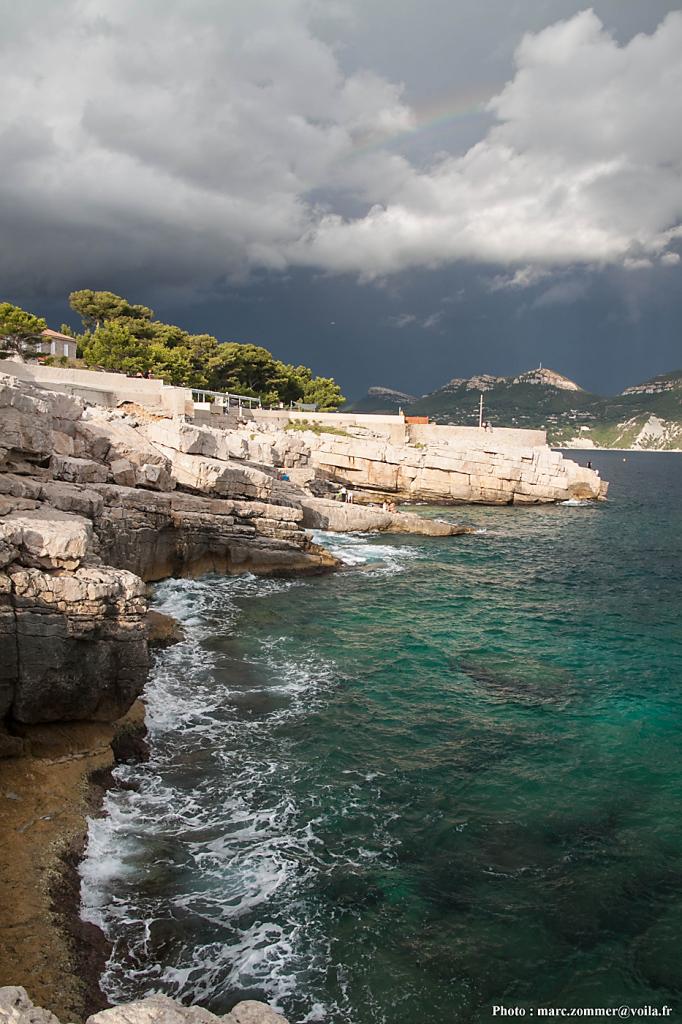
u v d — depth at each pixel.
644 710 21.36
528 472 71.31
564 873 13.55
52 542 15.52
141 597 16.36
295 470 55.19
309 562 37.41
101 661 15.61
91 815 13.86
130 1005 7.43
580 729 19.95
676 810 15.91
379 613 30.75
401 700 21.36
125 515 28.58
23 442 26.48
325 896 12.46
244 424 68.62
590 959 11.43
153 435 37.16
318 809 15.17
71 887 11.78
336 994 10.41
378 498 65.88
